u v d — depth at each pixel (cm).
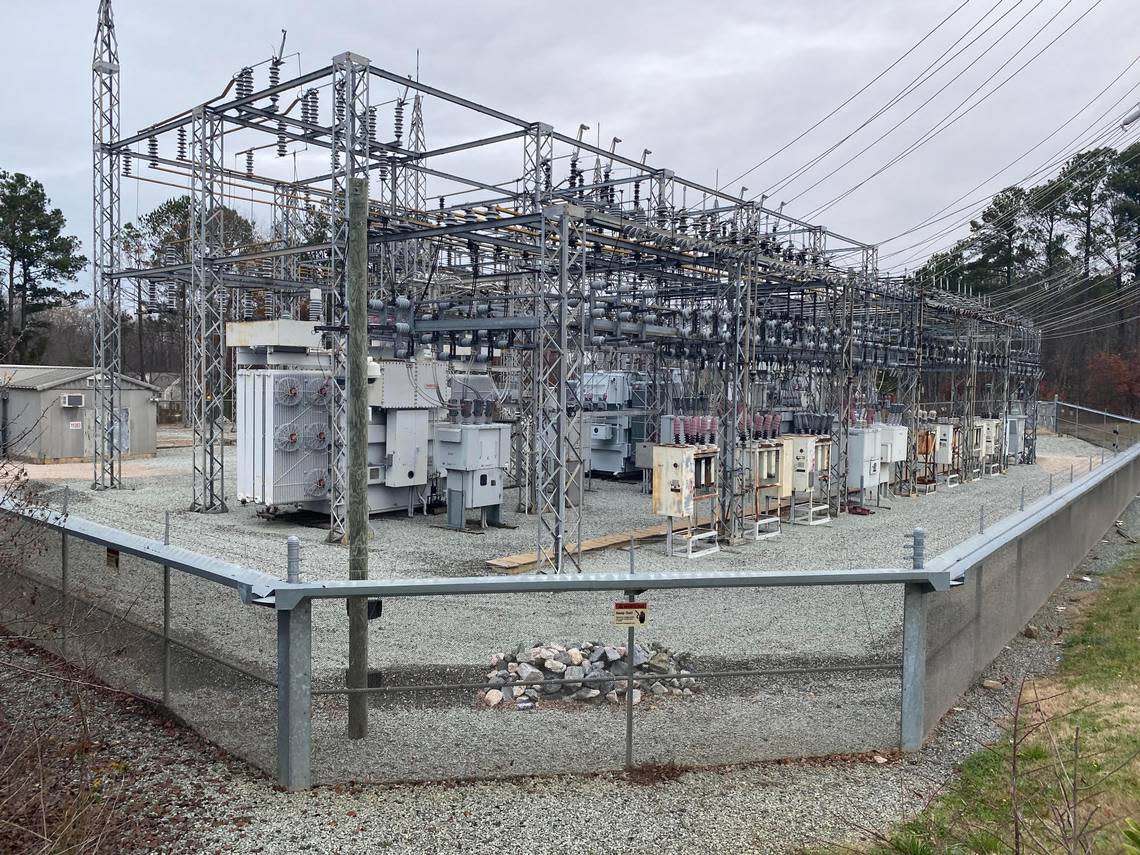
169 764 605
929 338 3030
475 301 1933
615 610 601
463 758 609
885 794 582
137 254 4728
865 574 617
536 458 2031
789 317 2398
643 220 1700
